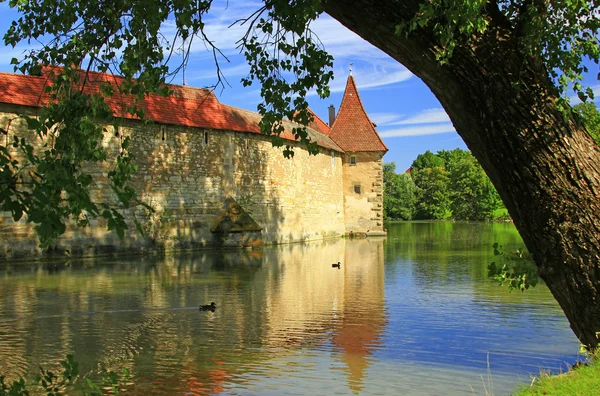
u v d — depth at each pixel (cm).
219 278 1784
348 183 4503
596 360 571
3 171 319
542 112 520
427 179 9262
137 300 1374
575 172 521
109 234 2489
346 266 2141
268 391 745
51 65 633
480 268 2059
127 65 626
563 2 534
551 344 963
